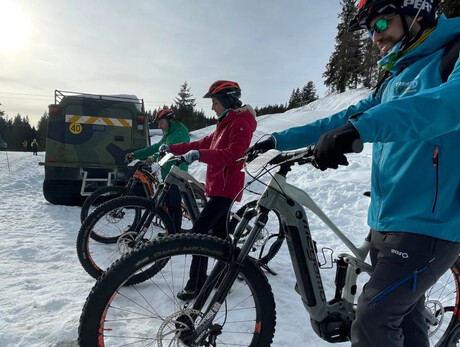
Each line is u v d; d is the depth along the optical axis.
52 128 5.97
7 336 1.98
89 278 2.93
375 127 0.99
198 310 1.58
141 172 3.88
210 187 2.68
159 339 1.59
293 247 1.64
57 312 2.31
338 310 1.72
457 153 1.23
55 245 3.84
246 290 2.68
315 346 2.12
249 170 1.53
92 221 2.78
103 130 6.17
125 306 2.40
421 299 1.63
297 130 1.73
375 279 1.38
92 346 1.39
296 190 1.63
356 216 5.62
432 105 1.00
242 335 2.16
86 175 5.91
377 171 1.50
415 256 1.30
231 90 2.63
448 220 1.26
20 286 2.71
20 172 11.99
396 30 1.40
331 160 1.06
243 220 1.57
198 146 3.25
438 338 2.22
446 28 1.26
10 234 4.22
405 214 1.33
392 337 1.35
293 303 2.70
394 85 1.44
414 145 1.31
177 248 1.47
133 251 1.44
